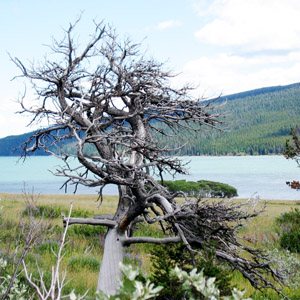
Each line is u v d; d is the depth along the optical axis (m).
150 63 10.19
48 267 12.34
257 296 10.37
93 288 10.55
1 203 28.66
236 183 113.81
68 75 9.61
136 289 2.27
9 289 5.14
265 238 17.86
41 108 9.70
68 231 18.56
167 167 9.88
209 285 2.67
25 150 10.03
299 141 18.52
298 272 11.95
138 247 17.05
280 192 89.25
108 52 9.95
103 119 10.34
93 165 8.26
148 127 10.53
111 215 9.39
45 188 100.69
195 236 8.24
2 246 12.36
